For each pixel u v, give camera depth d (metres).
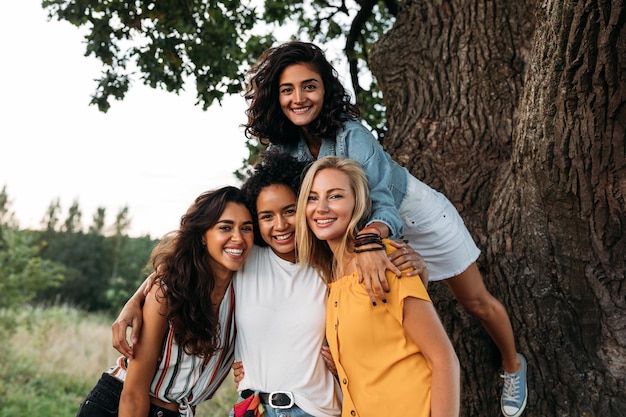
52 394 9.30
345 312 2.51
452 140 4.00
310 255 2.70
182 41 5.72
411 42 4.34
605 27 2.68
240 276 2.76
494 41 4.04
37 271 13.10
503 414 3.47
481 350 3.62
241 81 5.82
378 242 2.46
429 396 2.40
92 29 5.39
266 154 2.87
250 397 2.61
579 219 3.25
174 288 2.66
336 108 2.89
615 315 3.32
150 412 2.82
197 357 2.76
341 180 2.58
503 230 3.55
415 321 2.40
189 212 2.74
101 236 25.28
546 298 3.42
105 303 23.06
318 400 2.60
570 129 3.05
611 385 3.30
